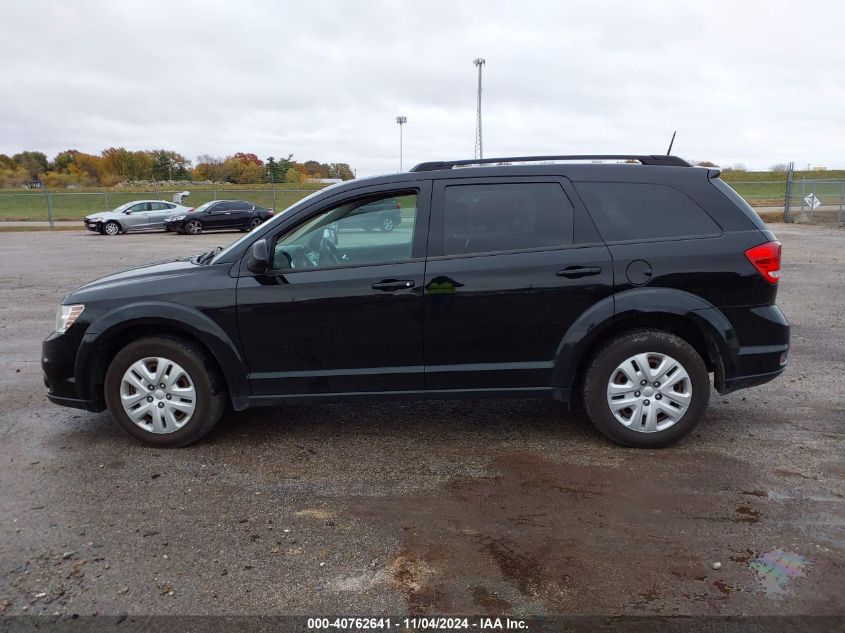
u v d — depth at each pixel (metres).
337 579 2.95
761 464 4.09
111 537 3.32
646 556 3.09
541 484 3.87
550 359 4.28
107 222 27.67
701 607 2.71
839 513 3.47
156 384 4.39
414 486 3.87
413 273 4.22
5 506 3.66
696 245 4.21
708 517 3.44
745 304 4.21
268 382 4.33
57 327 4.51
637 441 4.31
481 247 4.26
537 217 4.29
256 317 4.27
